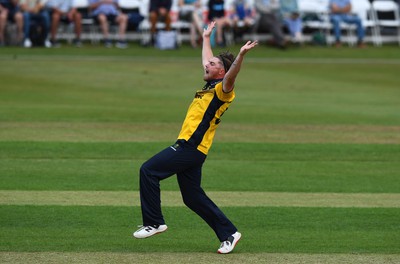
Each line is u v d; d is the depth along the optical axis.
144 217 28.16
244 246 30.19
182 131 28.41
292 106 68.75
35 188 39.59
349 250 29.84
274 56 101.06
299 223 34.03
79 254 28.56
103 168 44.44
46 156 47.06
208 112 28.11
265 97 73.69
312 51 105.81
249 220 34.41
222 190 40.12
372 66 96.00
